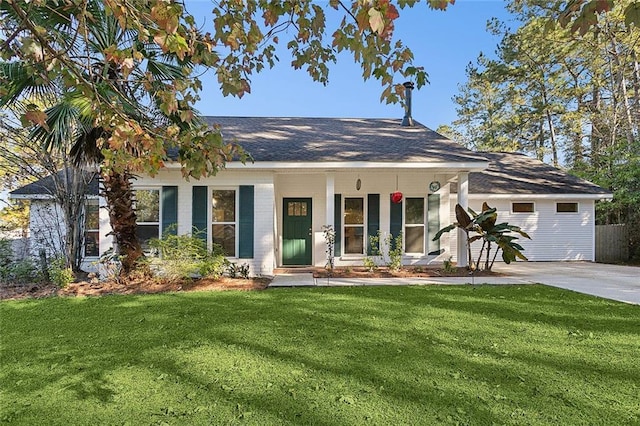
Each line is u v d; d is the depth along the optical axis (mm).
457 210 9305
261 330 4500
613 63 17844
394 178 11266
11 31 2223
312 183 11312
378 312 5348
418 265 11016
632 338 4133
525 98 22562
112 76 4746
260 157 9023
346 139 10953
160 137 2537
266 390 2938
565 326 4609
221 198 9438
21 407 2707
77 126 6672
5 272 8406
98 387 3014
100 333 4426
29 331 4523
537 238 12688
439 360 3529
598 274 9266
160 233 9227
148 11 2049
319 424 2455
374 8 1651
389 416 2541
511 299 6184
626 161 14344
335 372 3271
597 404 2689
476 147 28703
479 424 2439
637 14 1588
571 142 22516
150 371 3320
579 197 12508
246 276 8609
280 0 2520
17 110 8094
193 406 2697
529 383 3031
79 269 9539
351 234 11336
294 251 11258
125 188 7742
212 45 2584
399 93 2416
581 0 1736
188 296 6617
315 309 5551
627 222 13625
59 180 9422
